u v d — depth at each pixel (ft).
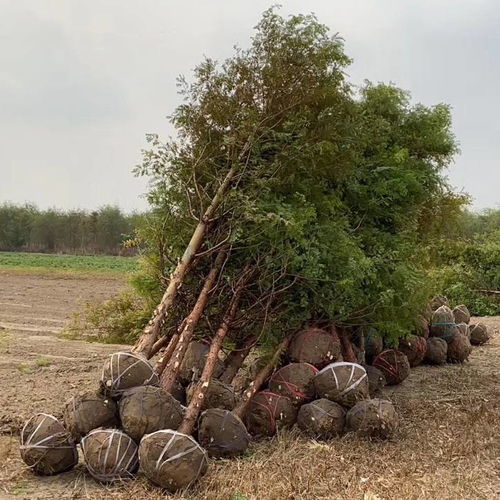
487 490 20.21
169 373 23.77
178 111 28.68
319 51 28.12
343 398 25.13
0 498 18.99
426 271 37.58
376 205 31.42
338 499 19.02
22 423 27.17
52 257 177.78
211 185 28.22
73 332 51.80
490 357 46.16
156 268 30.40
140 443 19.85
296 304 28.14
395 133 34.58
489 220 115.65
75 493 19.36
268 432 25.20
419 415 29.17
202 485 19.60
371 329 31.65
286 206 26.71
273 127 27.73
